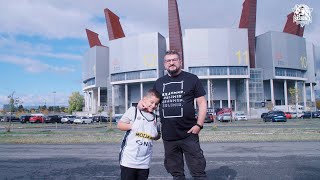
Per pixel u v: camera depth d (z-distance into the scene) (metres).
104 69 99.38
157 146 14.38
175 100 4.80
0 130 31.27
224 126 31.11
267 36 87.19
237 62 81.50
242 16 96.19
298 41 90.50
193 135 4.80
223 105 88.00
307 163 8.96
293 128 24.41
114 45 90.81
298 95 82.69
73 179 7.34
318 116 61.91
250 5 88.62
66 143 16.45
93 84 101.12
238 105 87.00
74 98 122.06
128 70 87.44
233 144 14.41
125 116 4.50
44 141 17.23
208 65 81.12
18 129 33.09
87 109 115.25
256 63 91.56
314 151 11.54
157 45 84.06
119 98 93.12
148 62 84.62
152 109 4.52
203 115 4.74
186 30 83.00
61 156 11.31
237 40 82.00
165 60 4.93
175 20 86.62
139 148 4.36
